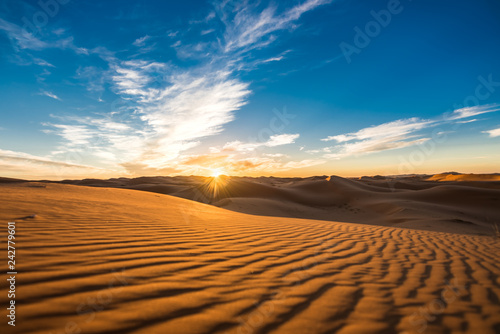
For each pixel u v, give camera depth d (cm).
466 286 281
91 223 421
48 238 304
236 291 223
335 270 313
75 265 234
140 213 614
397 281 287
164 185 5009
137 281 217
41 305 161
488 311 217
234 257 329
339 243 497
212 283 236
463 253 477
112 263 252
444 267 362
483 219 2339
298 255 373
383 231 750
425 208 2583
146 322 159
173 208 852
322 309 203
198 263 288
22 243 274
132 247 315
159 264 268
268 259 338
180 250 331
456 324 191
